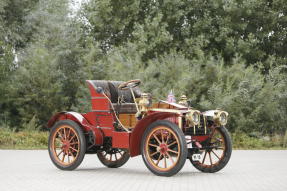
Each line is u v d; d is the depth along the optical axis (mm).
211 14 23641
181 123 8344
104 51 23531
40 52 20422
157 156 8898
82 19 23297
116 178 8164
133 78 19078
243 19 23312
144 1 23766
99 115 9266
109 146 9430
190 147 8453
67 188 6984
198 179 8086
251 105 18719
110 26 23312
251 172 9297
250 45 21984
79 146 9172
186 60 20062
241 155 13633
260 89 19469
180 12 22656
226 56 22969
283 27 23625
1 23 23094
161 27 21734
